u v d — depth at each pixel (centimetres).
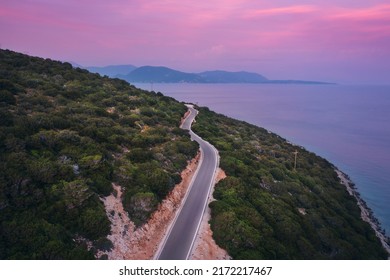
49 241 1845
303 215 3538
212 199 3212
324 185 5556
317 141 13362
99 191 2453
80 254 1856
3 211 1909
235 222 2612
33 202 2050
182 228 2662
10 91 4166
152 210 2588
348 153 11338
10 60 6262
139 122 4912
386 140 13650
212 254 2373
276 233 2864
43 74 6172
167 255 2306
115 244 2152
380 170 9262
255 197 3375
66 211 2105
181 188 3319
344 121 18938
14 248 1755
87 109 4441
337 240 3378
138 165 3106
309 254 2808
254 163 4666
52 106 4153
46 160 2438
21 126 2842
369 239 4184
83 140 3038
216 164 4259
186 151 4200
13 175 2080
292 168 5638
